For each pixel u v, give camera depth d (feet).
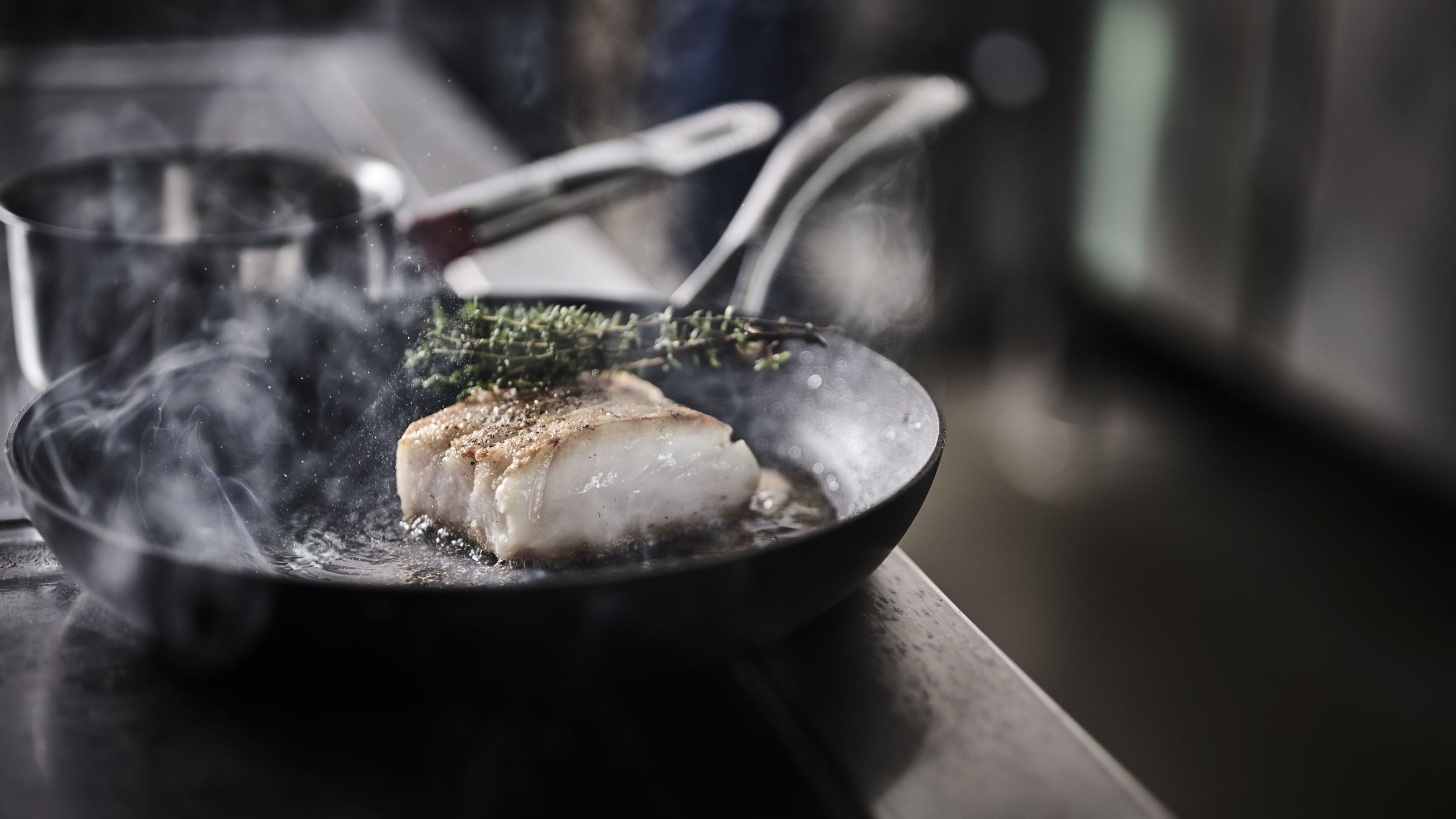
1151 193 6.84
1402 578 5.27
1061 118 6.95
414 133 4.29
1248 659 4.78
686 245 6.97
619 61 6.70
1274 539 5.60
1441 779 4.09
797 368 2.73
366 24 5.88
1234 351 6.60
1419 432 5.57
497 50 6.45
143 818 2.12
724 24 6.68
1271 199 6.07
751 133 3.34
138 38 5.34
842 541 2.23
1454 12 4.92
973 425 6.72
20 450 2.35
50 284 2.72
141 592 2.18
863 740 2.22
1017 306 7.44
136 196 3.10
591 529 2.49
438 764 2.19
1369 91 5.44
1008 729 2.24
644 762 2.20
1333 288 5.89
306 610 2.13
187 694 2.27
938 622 2.41
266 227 3.16
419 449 2.55
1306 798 4.01
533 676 2.18
